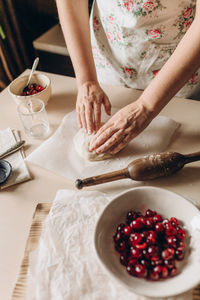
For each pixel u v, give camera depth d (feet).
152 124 2.55
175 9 2.43
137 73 3.08
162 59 2.86
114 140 2.22
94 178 2.02
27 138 2.60
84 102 2.54
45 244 1.73
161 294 1.38
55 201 1.96
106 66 3.24
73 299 1.51
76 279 1.57
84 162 2.32
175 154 2.04
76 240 1.74
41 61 5.38
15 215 1.99
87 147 2.33
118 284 1.55
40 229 1.85
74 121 2.65
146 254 1.58
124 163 2.29
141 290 1.42
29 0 5.37
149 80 3.10
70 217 1.86
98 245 1.59
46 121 2.64
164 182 2.11
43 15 5.65
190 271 1.50
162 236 1.70
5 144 2.54
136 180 2.07
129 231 1.69
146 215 1.82
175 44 2.73
